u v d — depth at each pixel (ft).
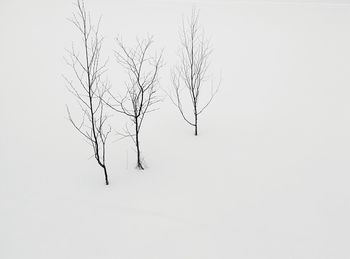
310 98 39.68
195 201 21.81
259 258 17.44
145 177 24.31
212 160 26.43
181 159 26.55
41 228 19.61
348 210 20.94
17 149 28.17
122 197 22.17
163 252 17.93
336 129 31.71
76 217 20.47
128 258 17.56
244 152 27.61
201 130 31.48
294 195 22.40
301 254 17.65
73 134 30.86
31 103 37.60
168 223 19.97
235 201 21.84
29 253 17.84
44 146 28.71
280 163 26.07
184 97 40.29
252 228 19.52
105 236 19.06
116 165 25.72
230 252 17.85
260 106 37.78
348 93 40.63
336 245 18.22
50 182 23.76
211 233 19.20
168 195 22.36
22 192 22.66
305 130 31.60
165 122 33.14
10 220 20.16
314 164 25.91
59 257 17.60
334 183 23.61
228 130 31.50
